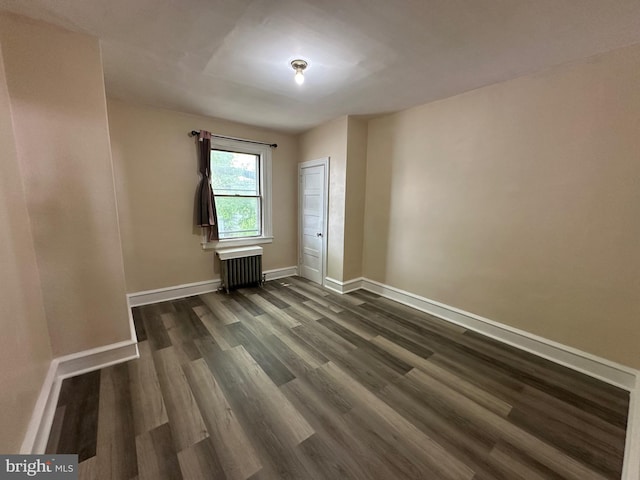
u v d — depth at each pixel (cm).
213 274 388
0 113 146
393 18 158
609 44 179
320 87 256
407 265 341
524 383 199
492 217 257
